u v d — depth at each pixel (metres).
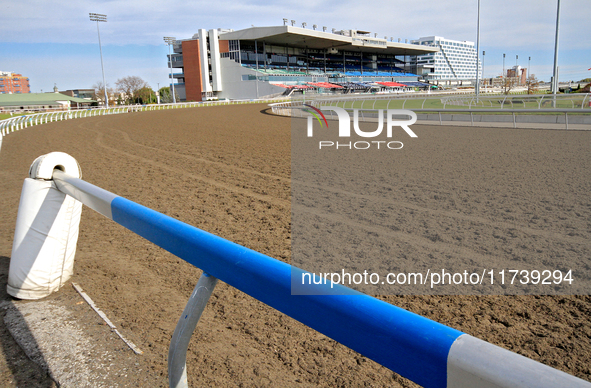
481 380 0.55
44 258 2.81
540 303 2.84
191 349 2.29
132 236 4.55
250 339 2.41
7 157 11.36
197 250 1.26
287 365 2.14
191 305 1.21
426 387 0.66
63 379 1.95
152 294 3.01
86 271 3.45
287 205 5.82
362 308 0.76
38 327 2.44
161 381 1.93
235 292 3.09
